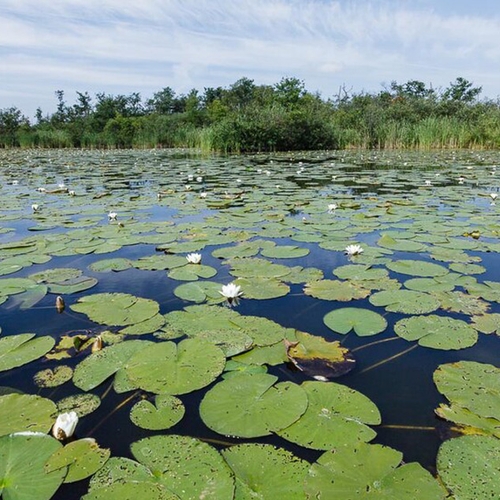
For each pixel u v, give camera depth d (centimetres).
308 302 201
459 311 185
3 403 124
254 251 279
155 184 651
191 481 95
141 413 120
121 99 3155
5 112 2553
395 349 157
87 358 149
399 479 95
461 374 137
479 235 313
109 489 93
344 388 130
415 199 482
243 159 1194
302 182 651
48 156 1483
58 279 231
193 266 251
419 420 117
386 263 253
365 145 1697
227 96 3070
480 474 96
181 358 147
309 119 1639
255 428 113
